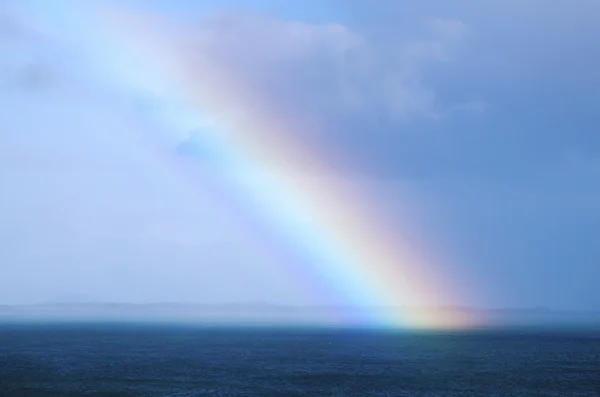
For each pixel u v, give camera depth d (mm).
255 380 95062
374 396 81438
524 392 85125
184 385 88688
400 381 94812
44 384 87938
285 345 179250
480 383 93062
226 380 94688
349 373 104812
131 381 91938
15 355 134250
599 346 171500
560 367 114375
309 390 85688
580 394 83812
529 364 119875
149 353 144125
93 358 129000
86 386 86375
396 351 154625
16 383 88688
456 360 128625
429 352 150875
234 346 172625
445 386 90000
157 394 80750
